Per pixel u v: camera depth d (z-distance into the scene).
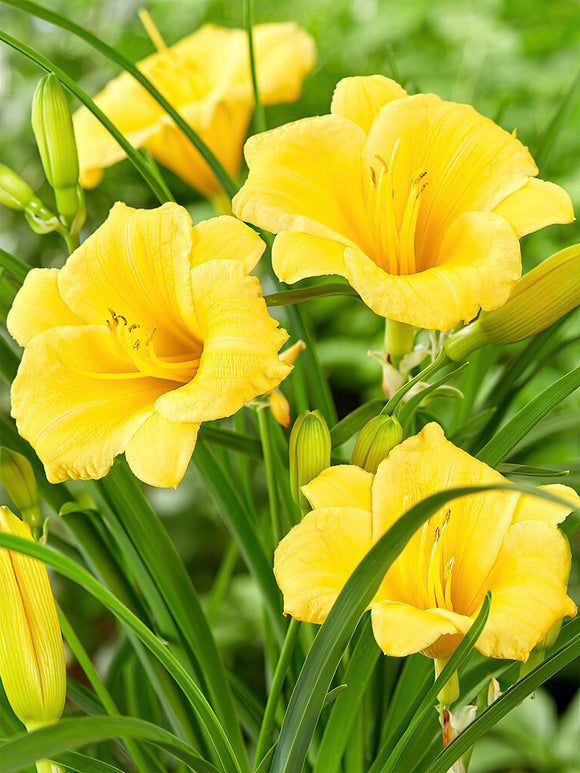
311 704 0.48
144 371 0.52
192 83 0.65
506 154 0.52
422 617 0.48
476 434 0.57
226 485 0.56
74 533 0.56
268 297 0.52
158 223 0.51
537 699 0.84
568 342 0.57
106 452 0.50
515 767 0.88
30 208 0.55
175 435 0.49
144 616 0.56
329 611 0.48
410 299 0.49
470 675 0.54
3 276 0.55
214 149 0.64
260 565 0.56
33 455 0.56
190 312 0.51
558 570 0.49
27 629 0.50
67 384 0.51
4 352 0.55
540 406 0.52
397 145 0.52
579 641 0.49
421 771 0.53
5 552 0.50
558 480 0.58
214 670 0.55
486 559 0.50
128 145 0.54
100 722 0.46
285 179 0.51
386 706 0.56
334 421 0.57
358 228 0.53
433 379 0.61
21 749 0.44
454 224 0.51
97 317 0.52
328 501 0.50
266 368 0.49
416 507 0.45
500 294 0.50
